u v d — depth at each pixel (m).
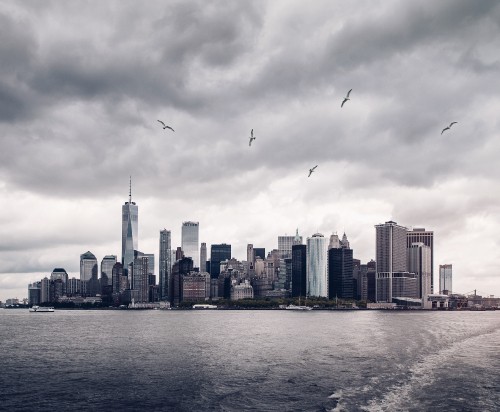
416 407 85.69
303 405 90.62
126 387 111.44
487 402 88.19
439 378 108.75
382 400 90.75
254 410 89.00
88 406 96.81
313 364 134.88
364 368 125.06
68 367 141.62
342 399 92.69
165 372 129.12
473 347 167.50
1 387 113.88
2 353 177.88
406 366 125.31
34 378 124.75
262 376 119.69
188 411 90.56
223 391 104.25
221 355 160.62
